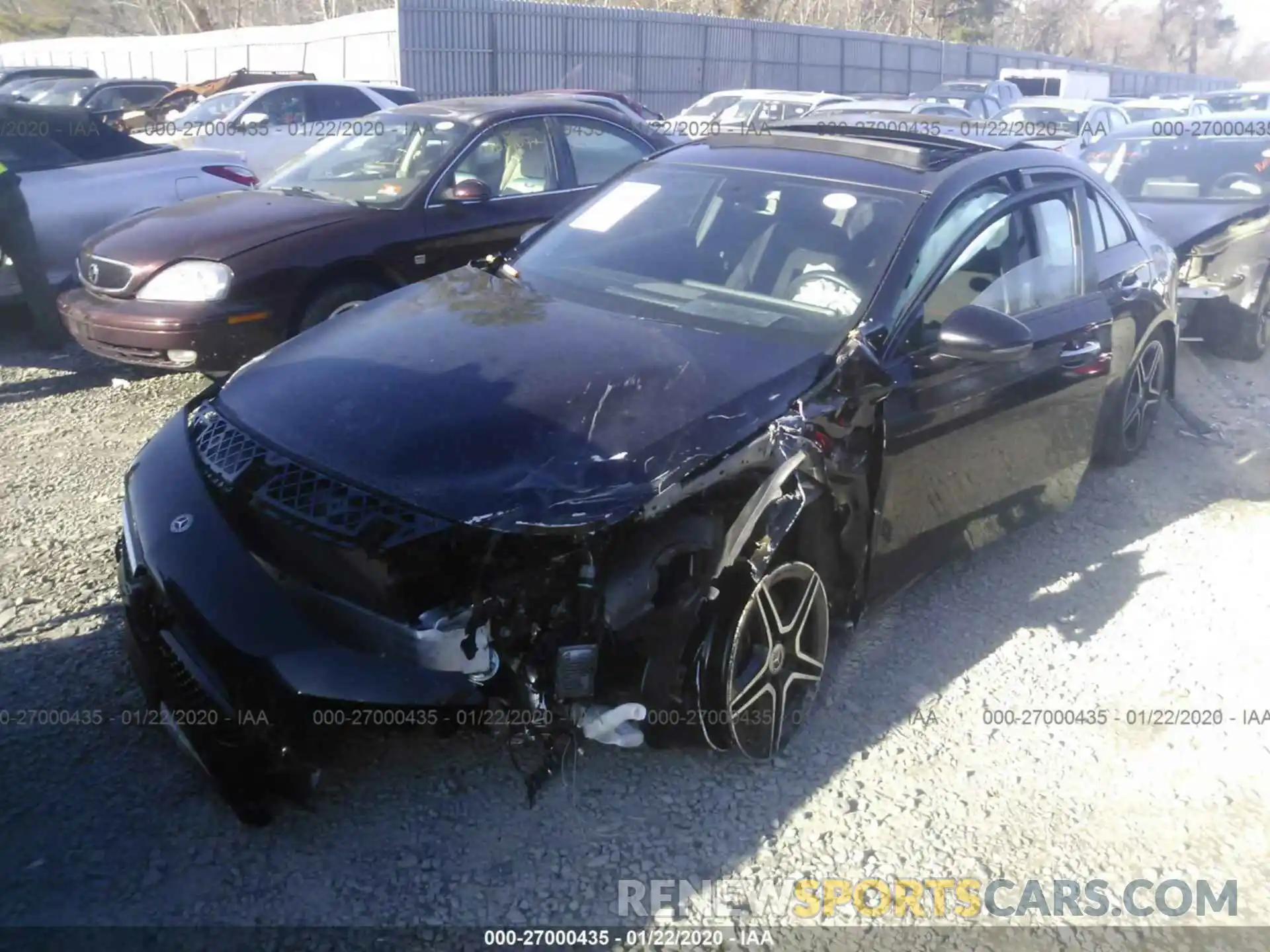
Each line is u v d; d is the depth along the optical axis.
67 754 3.20
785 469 3.06
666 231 4.17
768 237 3.96
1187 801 3.29
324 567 2.76
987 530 4.31
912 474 3.71
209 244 5.86
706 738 3.13
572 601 2.77
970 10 51.62
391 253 6.25
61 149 7.48
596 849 2.96
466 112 6.94
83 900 2.71
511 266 4.24
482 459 2.83
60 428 5.91
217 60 27.61
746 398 3.15
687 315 3.65
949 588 4.45
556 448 2.88
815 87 31.73
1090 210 5.01
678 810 3.12
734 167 4.38
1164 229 7.49
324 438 2.96
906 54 34.91
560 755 2.89
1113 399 5.39
